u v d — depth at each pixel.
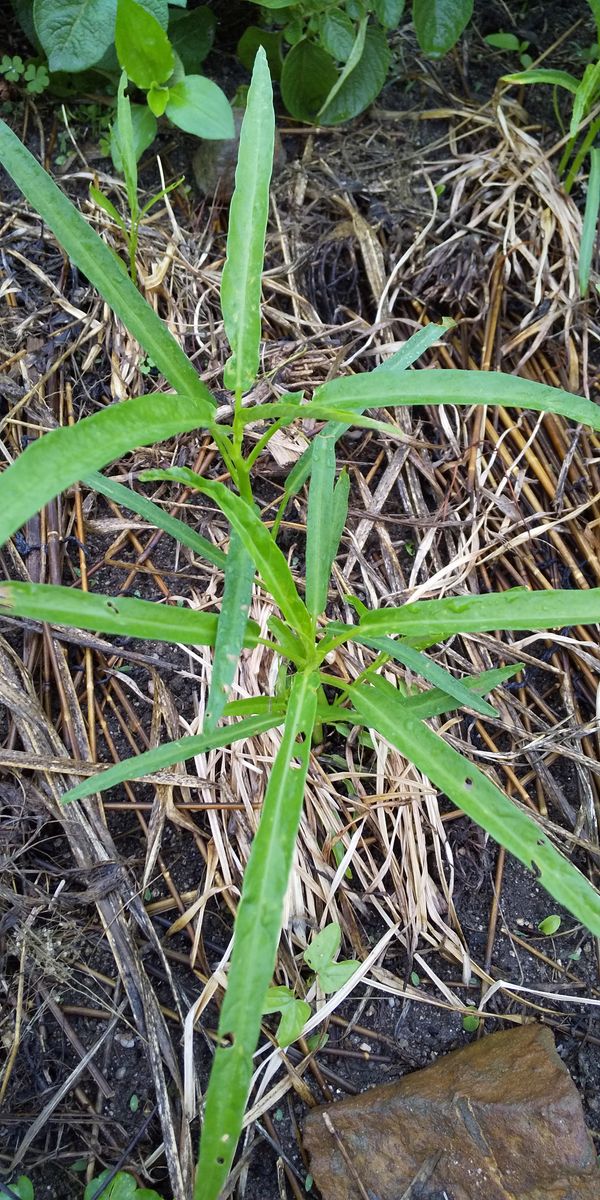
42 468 0.20
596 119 0.52
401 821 0.40
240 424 0.26
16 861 0.38
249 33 0.53
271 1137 0.35
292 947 0.38
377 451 0.50
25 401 0.46
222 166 0.52
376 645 0.33
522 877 0.42
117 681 0.43
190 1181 0.33
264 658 0.42
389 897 0.40
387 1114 0.34
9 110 0.53
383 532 0.47
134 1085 0.36
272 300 0.52
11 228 0.51
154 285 0.50
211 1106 0.23
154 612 0.27
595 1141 0.36
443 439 0.50
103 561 0.45
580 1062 0.38
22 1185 0.33
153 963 0.38
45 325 0.49
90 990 0.37
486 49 0.61
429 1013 0.38
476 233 0.54
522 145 0.56
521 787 0.43
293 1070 0.36
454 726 0.44
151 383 0.49
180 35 0.53
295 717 0.28
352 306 0.54
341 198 0.54
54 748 0.40
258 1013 0.23
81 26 0.45
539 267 0.53
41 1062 0.36
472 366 0.52
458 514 0.48
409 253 0.53
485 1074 0.34
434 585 0.45
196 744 0.31
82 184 0.52
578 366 0.52
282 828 0.25
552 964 0.40
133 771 0.30
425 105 0.58
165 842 0.40
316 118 0.55
